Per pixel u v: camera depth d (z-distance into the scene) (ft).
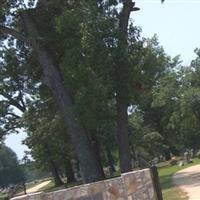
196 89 287.07
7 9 112.06
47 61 110.01
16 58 130.00
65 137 163.02
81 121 102.12
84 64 100.01
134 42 105.70
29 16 111.86
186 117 299.58
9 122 187.62
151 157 291.58
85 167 105.19
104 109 102.01
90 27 99.86
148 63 107.45
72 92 103.86
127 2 105.91
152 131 313.32
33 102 156.56
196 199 71.61
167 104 293.43
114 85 102.58
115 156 257.14
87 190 50.47
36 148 216.33
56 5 111.34
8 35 120.98
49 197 48.88
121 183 51.65
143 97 110.63
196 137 347.56
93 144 135.54
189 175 124.88
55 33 109.70
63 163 232.32
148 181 52.16
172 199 75.00
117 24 104.01
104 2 105.50
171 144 342.85
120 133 107.86
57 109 137.90
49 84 109.40
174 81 283.18
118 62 101.81
